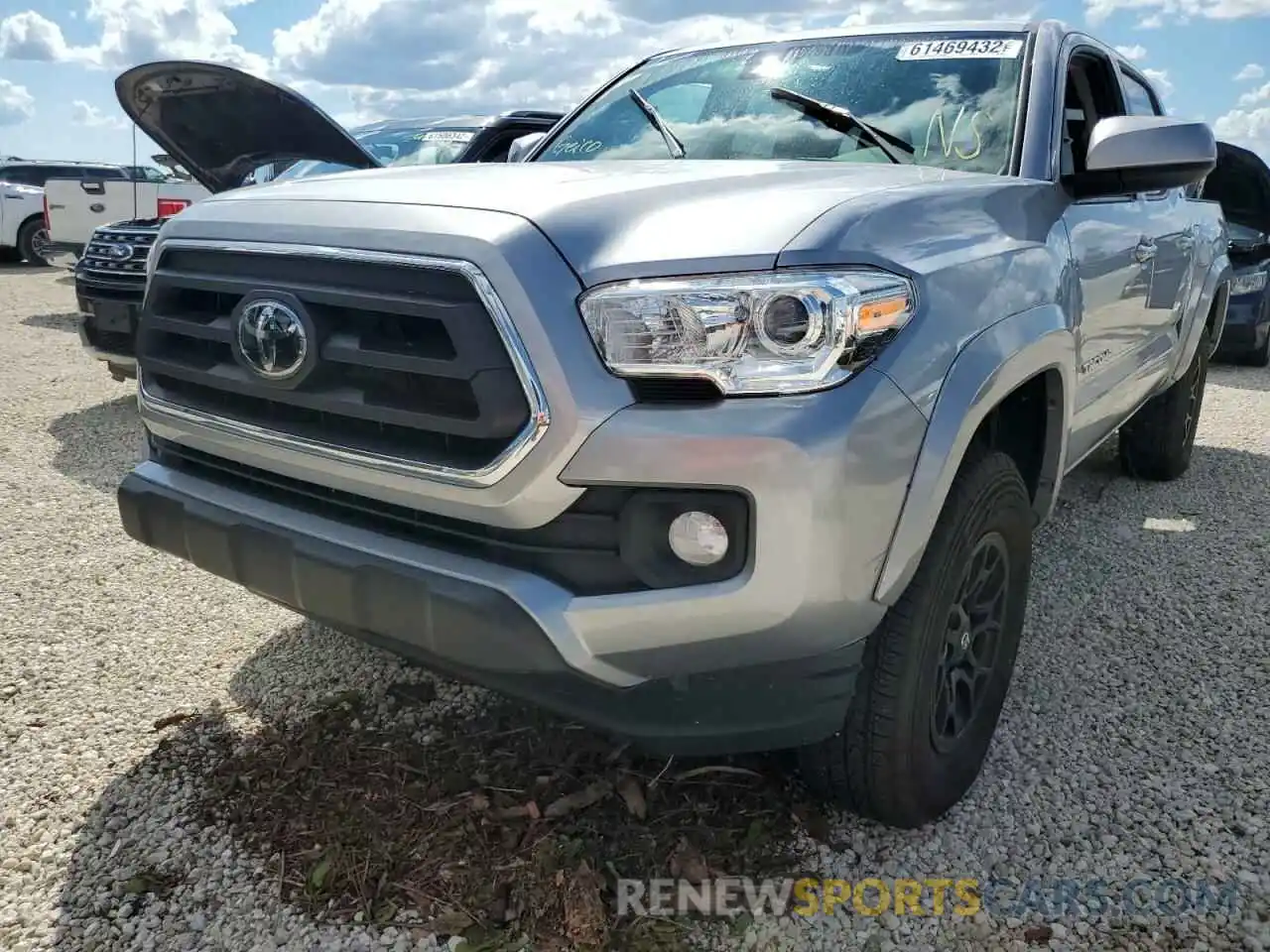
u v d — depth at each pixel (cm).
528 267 183
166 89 305
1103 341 320
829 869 225
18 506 461
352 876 218
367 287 199
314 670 309
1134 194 352
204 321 231
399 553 202
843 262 187
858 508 183
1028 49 313
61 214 1030
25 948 202
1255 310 862
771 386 180
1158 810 247
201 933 206
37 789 250
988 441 247
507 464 185
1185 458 520
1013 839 236
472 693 292
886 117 305
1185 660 323
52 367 807
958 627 234
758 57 346
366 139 712
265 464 226
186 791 250
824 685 198
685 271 182
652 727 198
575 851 222
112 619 344
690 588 184
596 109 361
